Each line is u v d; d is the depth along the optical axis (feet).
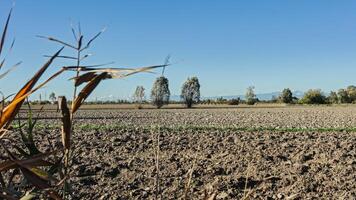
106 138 45.42
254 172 28.78
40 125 60.49
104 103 331.36
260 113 139.95
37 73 4.80
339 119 98.02
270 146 40.22
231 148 39.29
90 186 24.88
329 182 26.58
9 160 4.91
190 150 38.14
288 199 7.77
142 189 23.97
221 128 59.41
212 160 33.27
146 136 47.21
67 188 5.83
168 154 36.01
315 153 36.27
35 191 5.30
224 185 25.32
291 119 99.25
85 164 30.04
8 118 4.70
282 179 26.96
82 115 123.54
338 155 34.91
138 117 110.52
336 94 333.83
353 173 28.73
